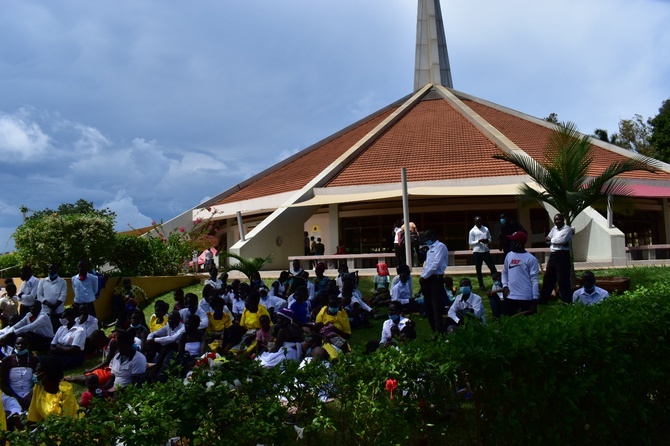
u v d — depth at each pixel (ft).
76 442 12.59
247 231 102.73
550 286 41.24
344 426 15.79
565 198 44.14
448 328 29.04
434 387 16.10
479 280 49.96
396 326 30.63
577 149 44.39
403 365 15.69
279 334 28.48
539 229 85.35
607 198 45.42
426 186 81.51
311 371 15.70
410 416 15.55
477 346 16.93
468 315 19.20
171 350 31.86
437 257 32.76
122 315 39.47
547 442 17.65
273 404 14.23
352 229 89.15
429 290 33.24
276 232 77.05
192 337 31.91
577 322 19.81
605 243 62.75
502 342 17.42
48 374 20.51
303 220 82.58
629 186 82.17
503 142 94.99
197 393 13.65
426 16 158.30
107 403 13.64
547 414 17.80
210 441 13.61
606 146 105.50
